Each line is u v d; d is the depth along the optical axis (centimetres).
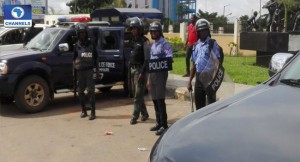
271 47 1488
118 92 1145
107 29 982
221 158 221
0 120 811
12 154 596
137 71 736
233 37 2461
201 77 587
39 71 872
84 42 787
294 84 342
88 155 587
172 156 237
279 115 268
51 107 935
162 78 667
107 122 787
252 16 2125
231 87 716
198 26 586
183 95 1009
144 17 2056
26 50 910
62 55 903
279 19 1852
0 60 835
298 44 1427
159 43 660
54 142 655
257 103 299
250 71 1346
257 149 223
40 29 1481
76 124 772
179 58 1948
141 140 659
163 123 682
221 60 585
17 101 848
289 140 231
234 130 252
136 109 759
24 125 768
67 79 920
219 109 302
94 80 831
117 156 580
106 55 978
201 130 262
